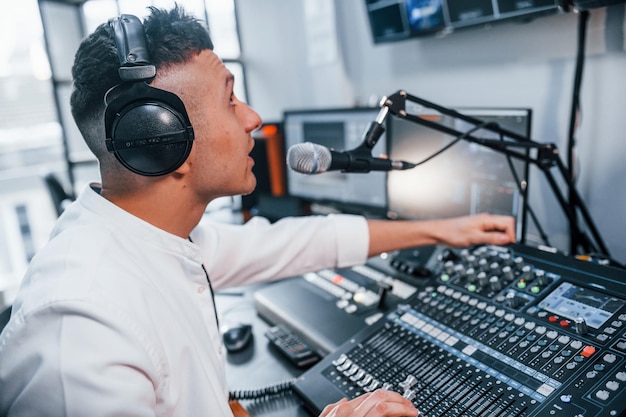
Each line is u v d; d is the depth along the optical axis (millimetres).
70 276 634
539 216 1430
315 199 1908
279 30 2635
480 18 1365
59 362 564
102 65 673
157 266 774
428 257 1237
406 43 1787
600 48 1201
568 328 737
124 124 652
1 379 596
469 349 785
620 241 1251
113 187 757
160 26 712
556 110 1336
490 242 1003
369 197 1678
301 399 854
